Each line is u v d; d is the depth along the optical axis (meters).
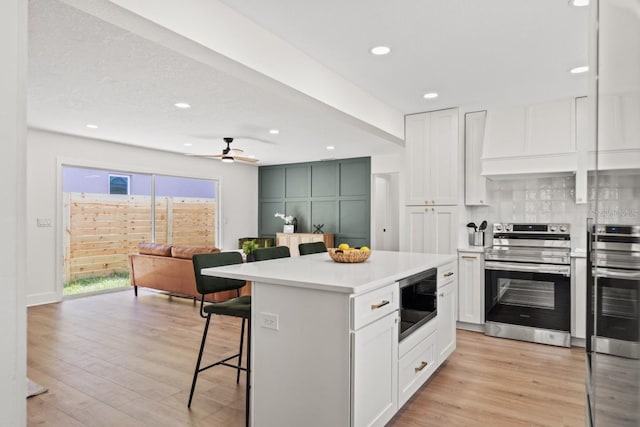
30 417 2.37
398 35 2.71
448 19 2.50
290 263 2.68
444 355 3.12
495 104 4.27
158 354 3.44
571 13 2.41
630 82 0.62
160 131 5.51
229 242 8.60
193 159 7.78
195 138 6.02
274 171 9.23
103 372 3.04
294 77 2.89
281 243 8.57
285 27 2.61
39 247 5.52
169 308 5.21
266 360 2.09
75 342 3.77
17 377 0.74
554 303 3.76
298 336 1.98
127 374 3.01
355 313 1.84
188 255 5.43
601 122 0.81
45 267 5.58
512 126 4.26
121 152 6.52
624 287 0.66
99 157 6.21
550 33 2.67
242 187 8.94
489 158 4.27
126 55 2.92
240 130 5.43
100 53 2.88
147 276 5.88
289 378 2.01
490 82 3.61
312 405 1.94
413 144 4.67
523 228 4.43
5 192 0.72
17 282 0.74
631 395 0.63
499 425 2.29
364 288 1.87
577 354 3.49
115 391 2.72
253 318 2.14
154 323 4.45
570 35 2.70
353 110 3.65
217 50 2.28
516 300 3.94
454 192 4.41
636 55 0.59
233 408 2.49
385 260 2.92
